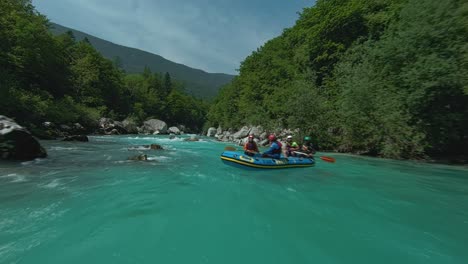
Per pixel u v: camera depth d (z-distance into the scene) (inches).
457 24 466.0
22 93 798.5
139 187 238.4
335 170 382.3
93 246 127.2
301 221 172.1
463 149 554.3
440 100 502.0
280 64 1238.3
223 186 259.3
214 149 647.8
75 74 1579.7
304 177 322.7
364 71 619.8
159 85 3336.6
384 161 509.0
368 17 815.7
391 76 570.6
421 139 517.0
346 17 843.4
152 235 142.2
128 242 132.9
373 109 572.7
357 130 617.6
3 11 928.3
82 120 1136.8
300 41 1201.4
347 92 615.8
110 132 1243.8
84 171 296.5
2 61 902.4
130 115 1988.2
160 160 412.8
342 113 634.8
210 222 164.1
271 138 392.5
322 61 954.1
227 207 194.5
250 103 1359.5
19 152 338.0
